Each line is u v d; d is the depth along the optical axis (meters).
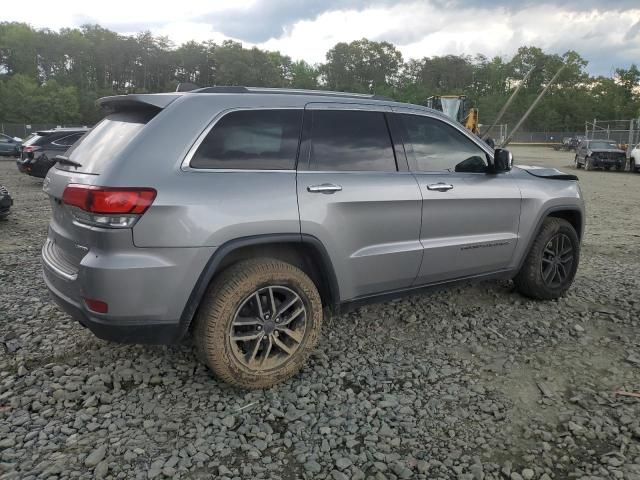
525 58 96.81
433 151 4.19
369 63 132.25
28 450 2.78
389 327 4.45
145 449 2.81
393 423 3.07
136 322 3.00
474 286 5.45
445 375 3.64
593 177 21.05
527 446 2.88
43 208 10.84
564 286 5.08
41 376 3.53
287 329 3.43
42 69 119.56
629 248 7.48
